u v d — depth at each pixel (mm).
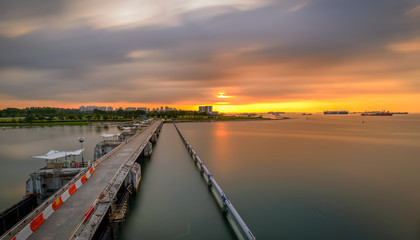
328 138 124625
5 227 26109
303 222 29469
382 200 37156
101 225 22875
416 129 190625
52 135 111312
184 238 24750
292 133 153250
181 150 78062
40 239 15523
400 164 63156
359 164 62562
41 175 32219
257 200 36250
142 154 65625
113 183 27047
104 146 56375
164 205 32938
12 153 68625
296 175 50844
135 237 24750
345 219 30422
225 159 66438
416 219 30672
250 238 21641
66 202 21375
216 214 30359
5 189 38875
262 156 71625
